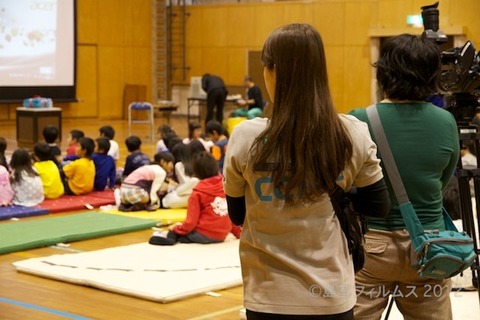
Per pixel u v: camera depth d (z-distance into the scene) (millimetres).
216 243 6840
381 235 2814
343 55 19672
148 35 22875
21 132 15336
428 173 2789
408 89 2812
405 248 2785
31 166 8844
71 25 20250
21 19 19172
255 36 21453
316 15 20078
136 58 22578
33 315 4879
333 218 2373
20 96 19344
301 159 2260
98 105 21734
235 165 2357
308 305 2299
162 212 8383
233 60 21922
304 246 2334
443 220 2893
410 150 2781
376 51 19047
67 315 4883
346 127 2344
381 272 2834
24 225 7613
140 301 5207
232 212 2459
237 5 21734
